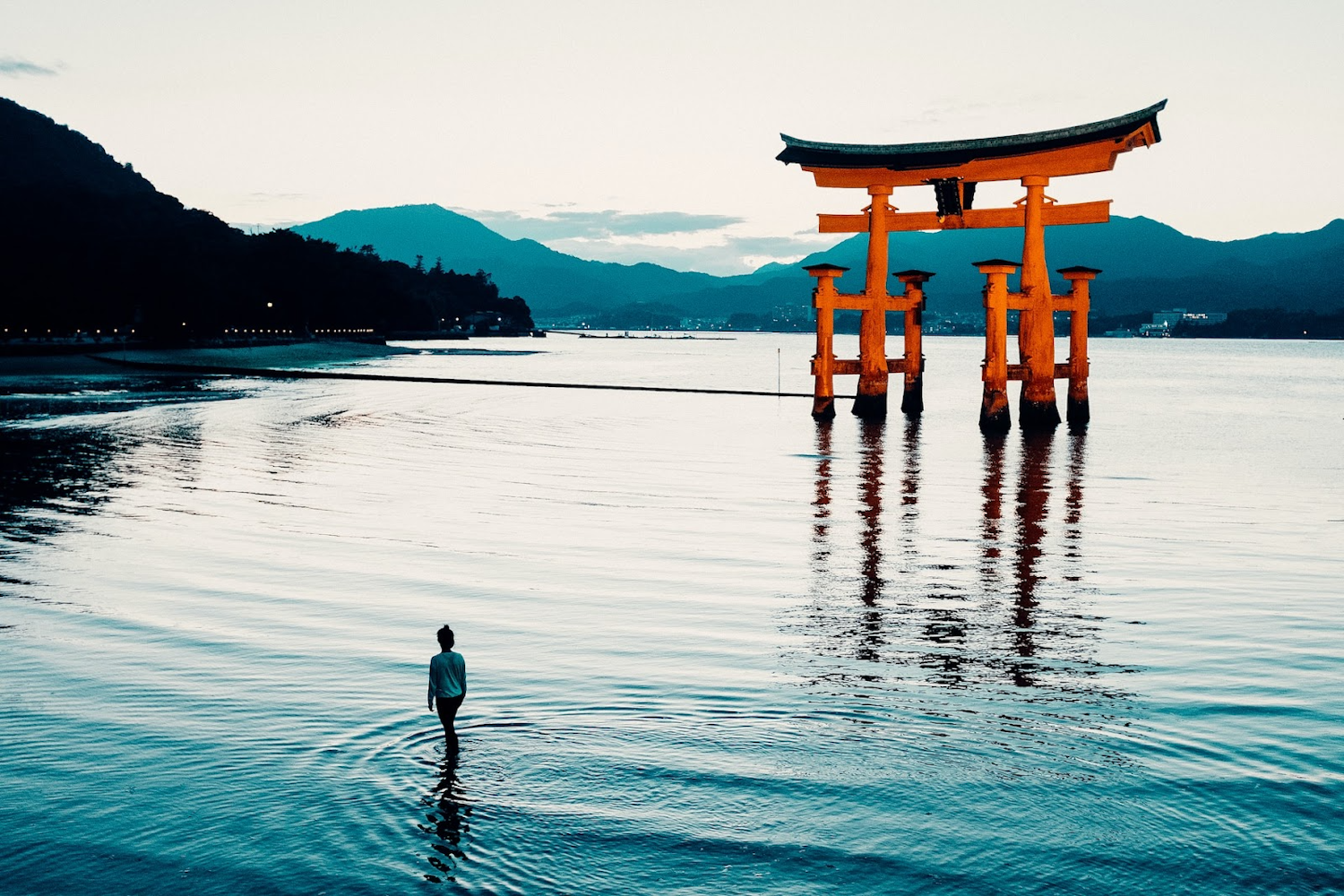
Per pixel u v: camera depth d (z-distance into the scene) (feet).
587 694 56.08
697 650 64.64
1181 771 46.60
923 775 45.91
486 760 46.88
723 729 51.03
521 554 95.35
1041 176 219.00
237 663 60.70
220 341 603.26
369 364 555.69
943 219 234.79
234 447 181.16
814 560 93.97
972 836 40.40
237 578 83.41
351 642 65.41
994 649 65.87
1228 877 37.52
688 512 120.88
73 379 371.15
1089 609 76.48
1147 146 212.43
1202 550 100.27
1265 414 298.97
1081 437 219.41
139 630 67.62
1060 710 54.44
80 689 55.72
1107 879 37.37
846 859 38.52
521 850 38.81
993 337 223.92
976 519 117.70
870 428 234.17
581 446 192.95
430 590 80.69
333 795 43.04
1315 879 37.40
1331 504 131.13
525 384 384.47
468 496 130.82
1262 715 53.88
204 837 39.45
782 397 340.39
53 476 142.00
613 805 42.60
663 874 37.32
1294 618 74.18
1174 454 189.67
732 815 41.86
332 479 144.66
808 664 62.08
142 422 221.87
